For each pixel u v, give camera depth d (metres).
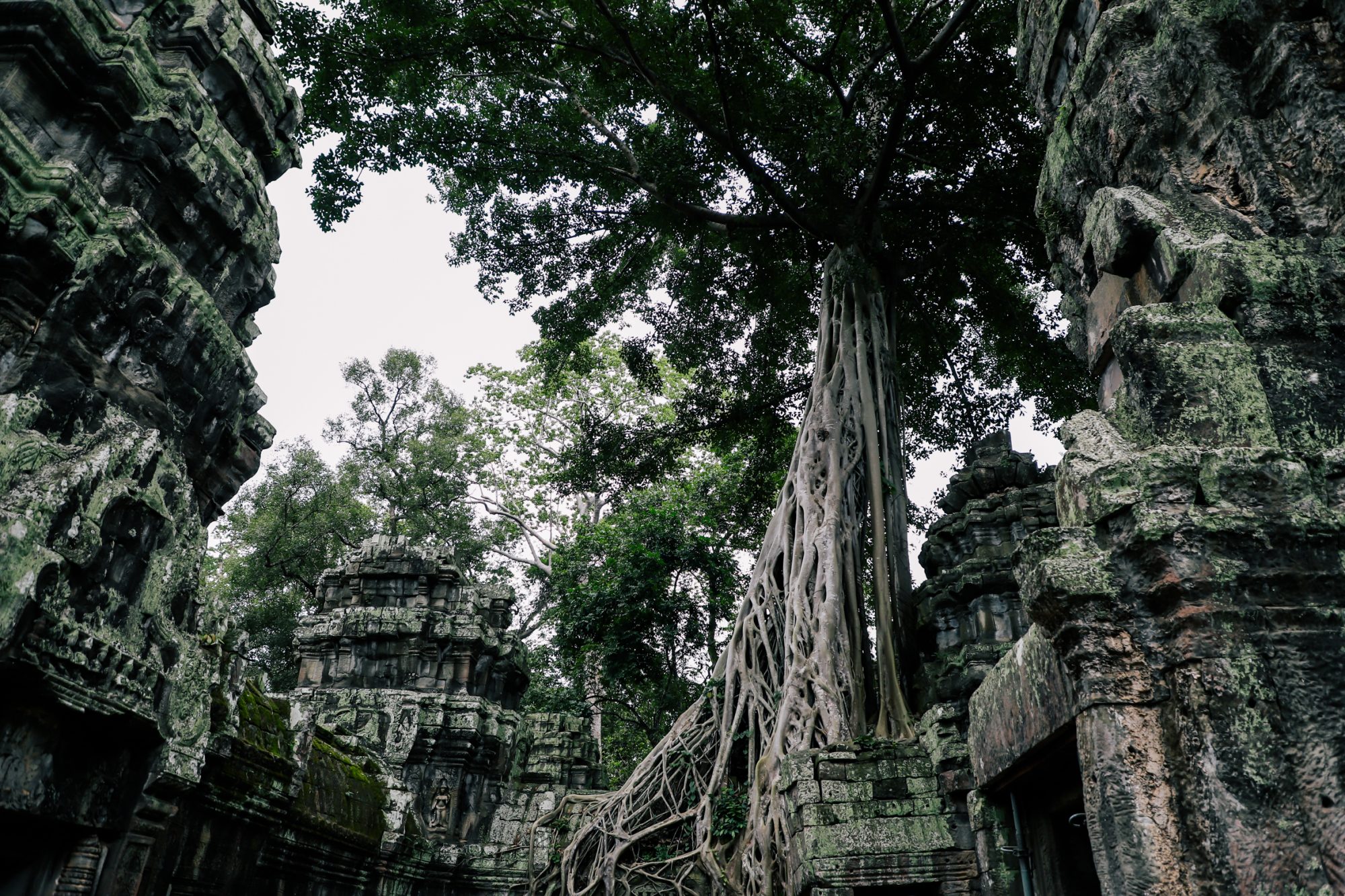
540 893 14.20
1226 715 2.91
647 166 17.17
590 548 23.05
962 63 15.52
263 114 6.76
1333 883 2.64
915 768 9.04
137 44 5.42
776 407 21.73
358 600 19.39
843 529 14.02
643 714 24.95
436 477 29.88
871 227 17.31
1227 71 4.25
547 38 16.45
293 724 9.66
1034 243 17.25
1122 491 3.33
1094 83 5.00
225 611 7.41
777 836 10.83
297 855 10.27
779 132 16.06
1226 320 3.63
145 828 5.66
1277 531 3.14
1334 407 3.48
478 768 17.41
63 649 4.54
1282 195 3.94
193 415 6.19
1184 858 2.92
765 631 13.74
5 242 4.63
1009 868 5.10
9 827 4.88
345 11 16.44
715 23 14.60
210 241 6.33
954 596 14.13
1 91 4.81
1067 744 4.01
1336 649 2.96
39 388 4.73
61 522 4.52
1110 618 3.28
